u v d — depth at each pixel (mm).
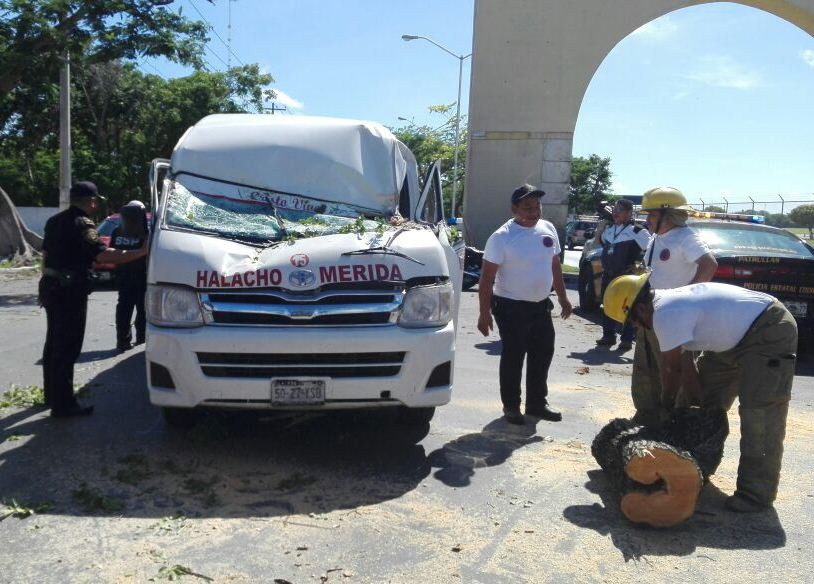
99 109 35375
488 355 8500
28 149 31594
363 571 3381
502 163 20844
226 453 4859
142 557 3443
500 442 5270
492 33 20500
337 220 5434
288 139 5941
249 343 4387
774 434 4160
